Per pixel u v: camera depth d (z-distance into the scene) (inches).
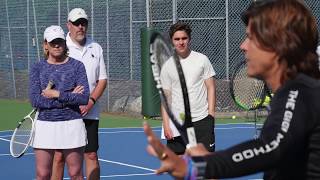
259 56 105.9
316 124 100.0
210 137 323.0
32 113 325.7
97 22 778.2
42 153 302.0
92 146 341.1
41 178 303.6
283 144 97.6
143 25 722.2
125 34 739.4
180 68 120.8
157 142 98.8
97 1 775.1
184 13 700.7
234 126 645.9
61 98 295.0
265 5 106.3
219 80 706.8
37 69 301.4
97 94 341.1
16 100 925.2
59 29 301.1
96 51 345.1
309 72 105.6
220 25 707.4
